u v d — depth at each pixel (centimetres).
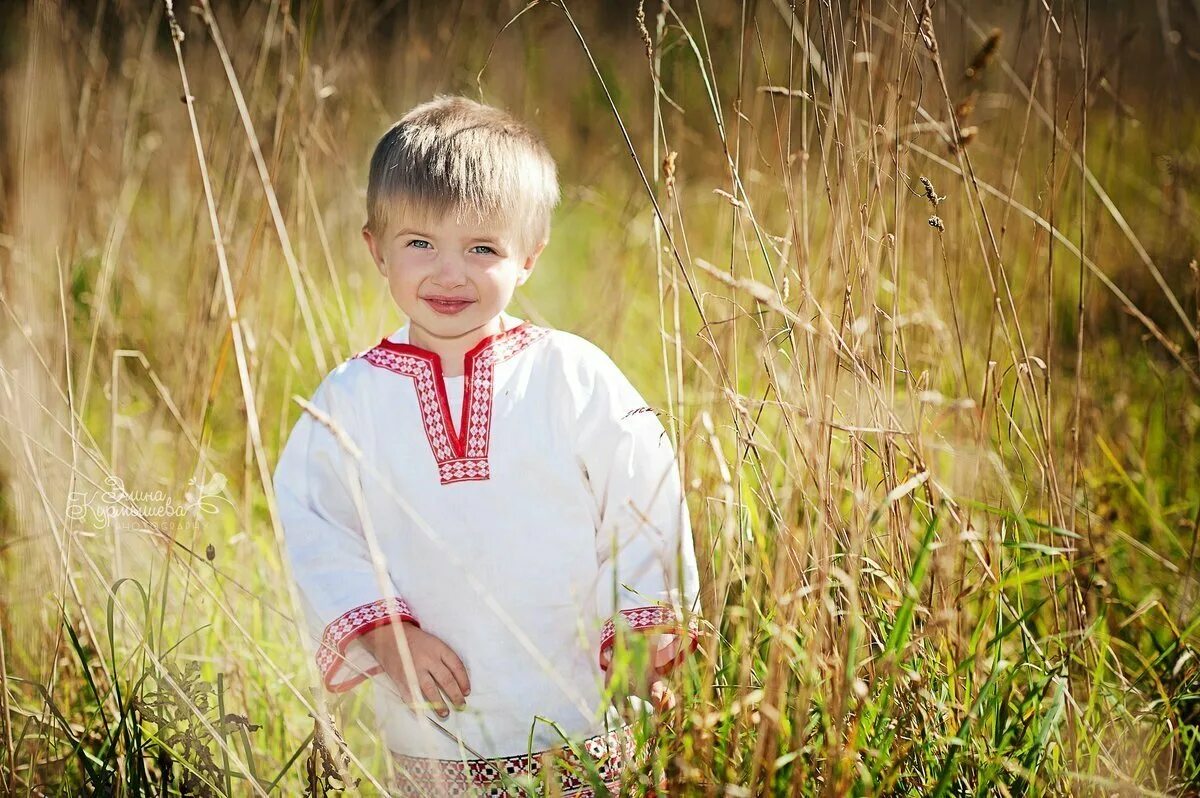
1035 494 228
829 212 176
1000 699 177
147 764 195
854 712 171
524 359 182
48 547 221
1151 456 272
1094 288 266
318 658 177
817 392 163
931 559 183
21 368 234
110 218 335
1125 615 222
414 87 377
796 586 168
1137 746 184
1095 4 301
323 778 173
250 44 341
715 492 206
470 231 175
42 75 307
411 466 178
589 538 181
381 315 280
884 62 194
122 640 220
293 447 186
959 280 222
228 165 276
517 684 177
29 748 199
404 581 179
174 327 333
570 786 177
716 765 164
